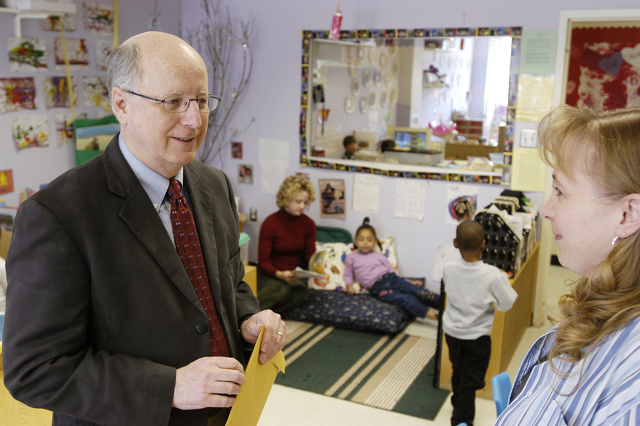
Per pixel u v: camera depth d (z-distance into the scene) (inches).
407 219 174.6
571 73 209.9
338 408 119.5
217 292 57.1
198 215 58.3
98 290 49.9
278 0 180.7
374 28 170.1
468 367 110.3
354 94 178.5
